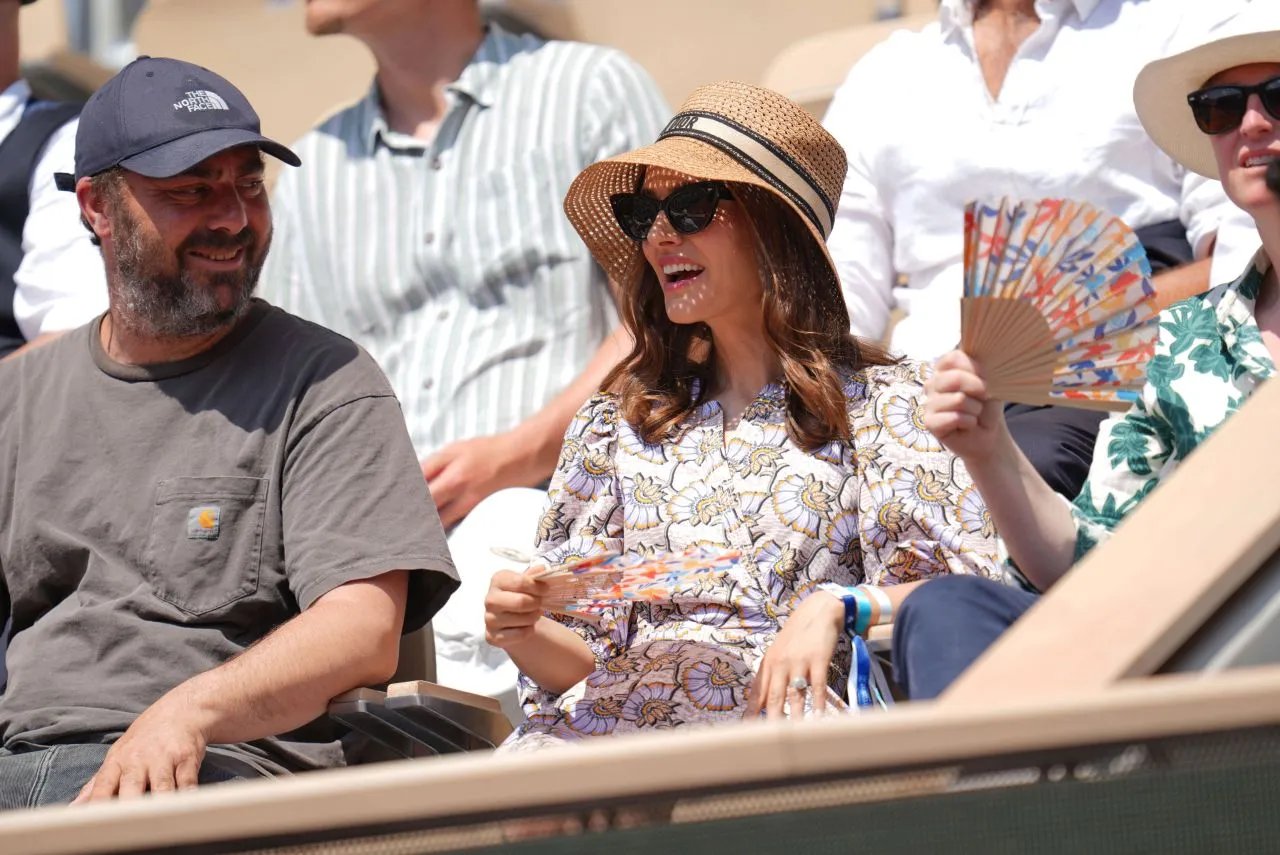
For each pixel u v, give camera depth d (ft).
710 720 34.30
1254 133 34.78
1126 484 34.88
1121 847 16.99
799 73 65.16
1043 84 51.60
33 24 74.90
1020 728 16.21
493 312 55.01
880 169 54.03
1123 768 17.02
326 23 57.82
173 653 37.76
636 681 35.19
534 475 50.57
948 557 35.06
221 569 38.55
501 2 66.18
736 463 37.11
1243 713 15.92
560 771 16.92
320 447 39.32
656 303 39.73
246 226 40.96
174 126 40.45
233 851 18.33
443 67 58.18
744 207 38.22
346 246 57.16
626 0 71.51
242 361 40.75
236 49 74.38
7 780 36.22
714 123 38.93
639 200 38.70
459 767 17.15
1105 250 28.71
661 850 17.80
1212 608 19.16
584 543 38.14
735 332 38.40
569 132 55.98
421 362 54.70
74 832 17.62
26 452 40.57
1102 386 29.60
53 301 58.95
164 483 39.24
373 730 37.60
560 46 58.13
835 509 36.24
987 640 28.04
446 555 38.75
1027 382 29.81
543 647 36.11
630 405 38.60
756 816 17.71
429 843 18.19
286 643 36.14
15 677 38.22
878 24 65.00
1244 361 34.32
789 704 32.04
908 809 17.44
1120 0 51.57
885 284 54.60
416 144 57.41
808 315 37.93
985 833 17.28
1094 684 18.38
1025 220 28.89
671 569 31.78
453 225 55.88
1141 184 50.60
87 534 39.29
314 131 59.77
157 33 75.82
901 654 28.96
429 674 39.73
